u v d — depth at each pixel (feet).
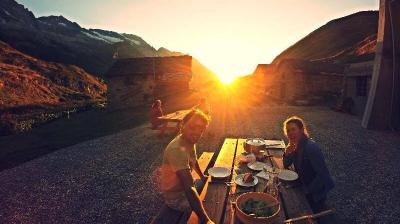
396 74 38.63
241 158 14.29
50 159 29.84
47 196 19.79
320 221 11.49
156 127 40.09
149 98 87.56
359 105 55.52
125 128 48.34
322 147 29.63
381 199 17.26
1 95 95.55
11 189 21.57
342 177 20.95
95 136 42.52
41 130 53.31
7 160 30.96
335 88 86.22
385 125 39.24
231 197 10.34
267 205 8.64
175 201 9.77
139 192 19.60
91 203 18.26
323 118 50.88
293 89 86.43
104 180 22.35
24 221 16.37
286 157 13.29
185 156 8.84
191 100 86.79
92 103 113.39
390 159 25.00
